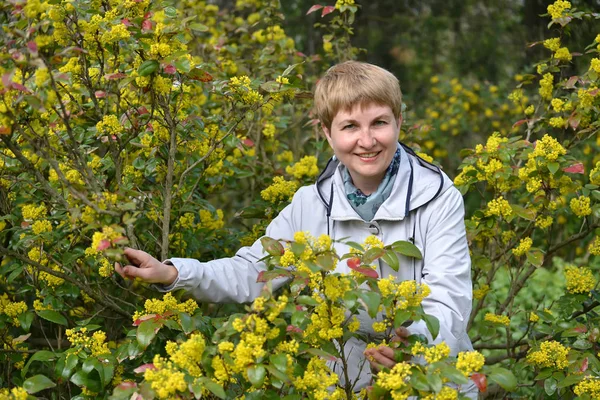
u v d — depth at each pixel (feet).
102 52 6.97
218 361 5.41
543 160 8.55
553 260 17.03
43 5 6.16
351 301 5.45
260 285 7.16
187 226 9.01
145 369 5.51
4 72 5.78
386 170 7.01
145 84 6.73
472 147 21.50
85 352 6.51
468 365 5.42
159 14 6.88
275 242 5.94
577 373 7.29
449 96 22.00
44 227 7.64
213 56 12.67
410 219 6.93
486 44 24.07
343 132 6.75
